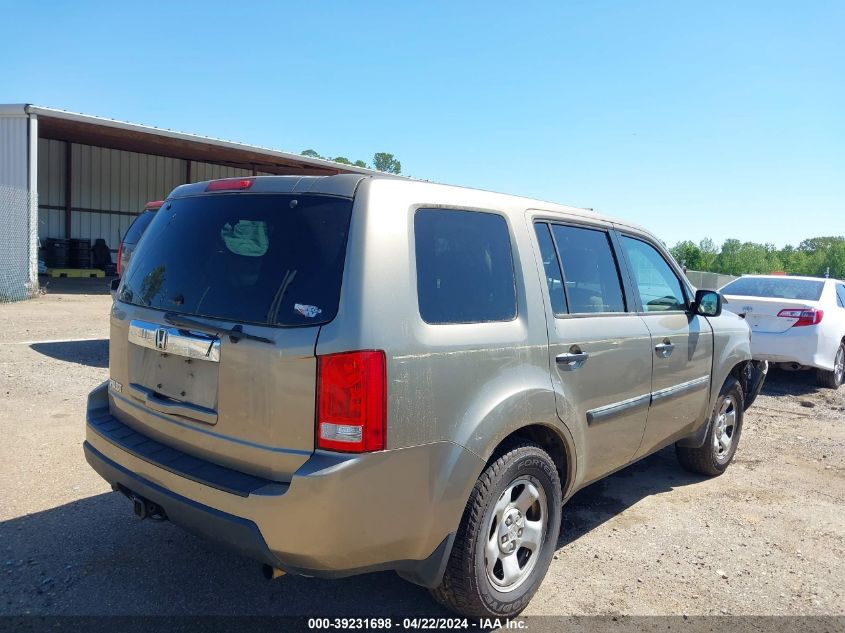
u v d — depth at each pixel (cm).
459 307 300
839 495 527
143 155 2947
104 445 330
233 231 304
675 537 438
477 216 326
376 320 261
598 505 490
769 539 440
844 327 973
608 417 386
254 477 271
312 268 271
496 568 321
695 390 489
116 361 351
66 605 322
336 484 249
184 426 298
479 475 299
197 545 388
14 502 432
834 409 837
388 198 283
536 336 334
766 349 919
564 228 389
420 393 271
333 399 254
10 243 1667
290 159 2519
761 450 645
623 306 420
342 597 343
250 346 270
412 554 278
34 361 847
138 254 357
